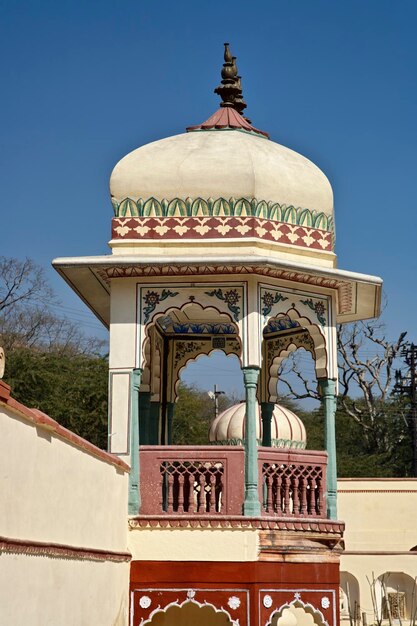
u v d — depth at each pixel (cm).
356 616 1784
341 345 3569
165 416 1204
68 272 1009
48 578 700
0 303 3175
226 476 961
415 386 3531
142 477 972
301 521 973
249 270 978
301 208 1021
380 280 1029
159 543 952
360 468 3275
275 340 1186
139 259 968
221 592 939
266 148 1039
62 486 736
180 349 1220
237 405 1510
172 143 1041
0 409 600
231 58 1154
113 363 992
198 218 994
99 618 839
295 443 1530
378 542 2022
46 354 2712
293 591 957
